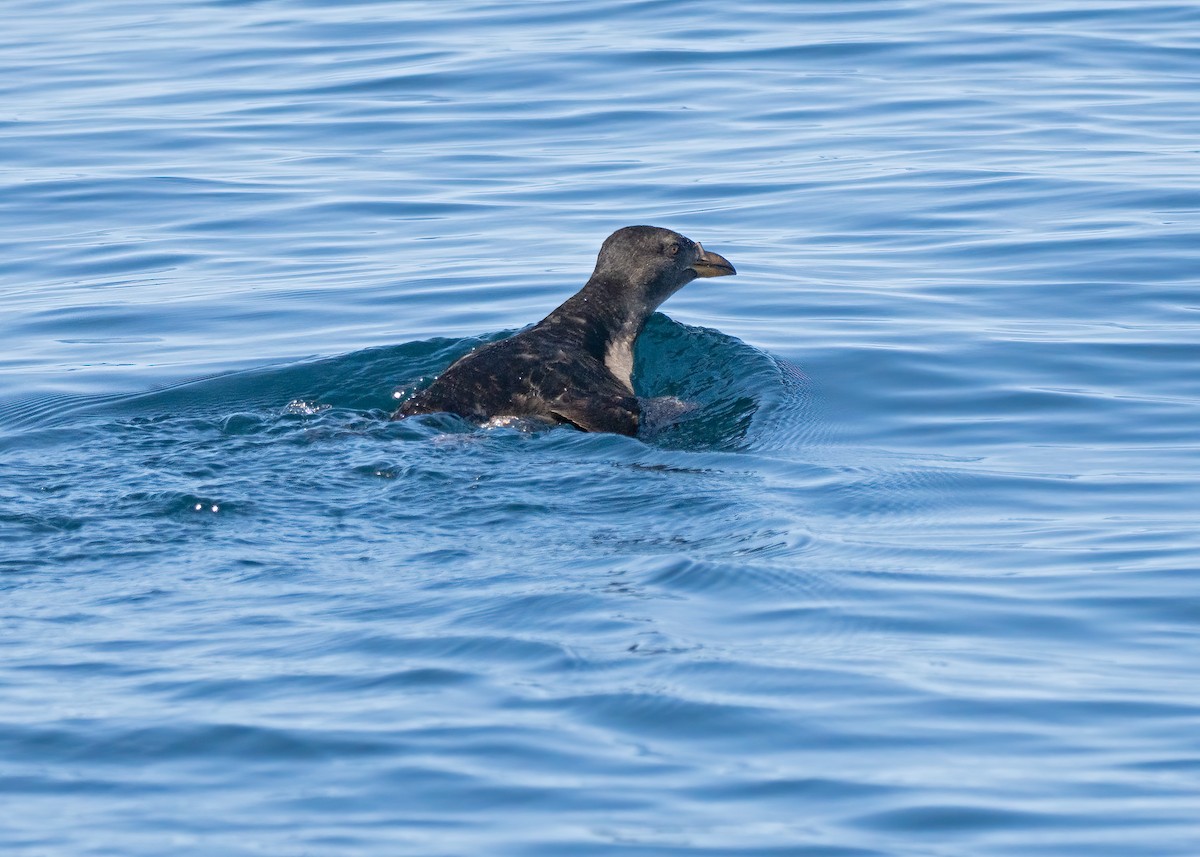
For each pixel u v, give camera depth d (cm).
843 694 1238
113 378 2347
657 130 3603
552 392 2055
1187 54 4022
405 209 3156
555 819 1059
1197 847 1023
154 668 1289
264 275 2819
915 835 1041
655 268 2331
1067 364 2238
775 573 1497
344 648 1327
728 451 1931
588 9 4691
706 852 1020
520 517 1662
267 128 3712
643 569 1504
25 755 1144
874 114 3647
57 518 1652
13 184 3347
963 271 2688
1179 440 1939
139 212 3177
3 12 5222
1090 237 2798
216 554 1559
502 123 3681
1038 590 1463
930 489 1773
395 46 4378
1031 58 4041
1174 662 1305
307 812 1069
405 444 1908
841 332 2420
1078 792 1094
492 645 1327
